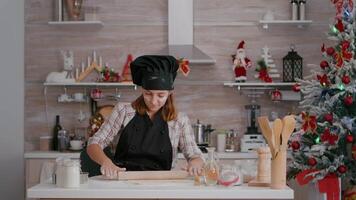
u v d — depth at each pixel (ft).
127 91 18.97
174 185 8.60
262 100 18.93
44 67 19.01
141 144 10.53
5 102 18.22
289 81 18.43
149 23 18.97
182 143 10.68
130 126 10.58
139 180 9.16
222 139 18.13
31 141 18.90
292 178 14.92
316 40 18.89
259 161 8.77
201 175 8.75
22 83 18.37
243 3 18.97
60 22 18.19
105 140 10.53
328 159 13.99
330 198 13.83
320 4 18.88
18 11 18.33
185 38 18.37
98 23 18.17
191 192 8.13
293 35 18.93
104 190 8.15
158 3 18.97
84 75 18.81
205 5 18.95
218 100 18.92
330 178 13.87
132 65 10.11
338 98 14.15
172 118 10.52
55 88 18.93
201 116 18.92
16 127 18.26
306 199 16.51
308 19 18.88
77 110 18.97
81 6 18.65
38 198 8.25
